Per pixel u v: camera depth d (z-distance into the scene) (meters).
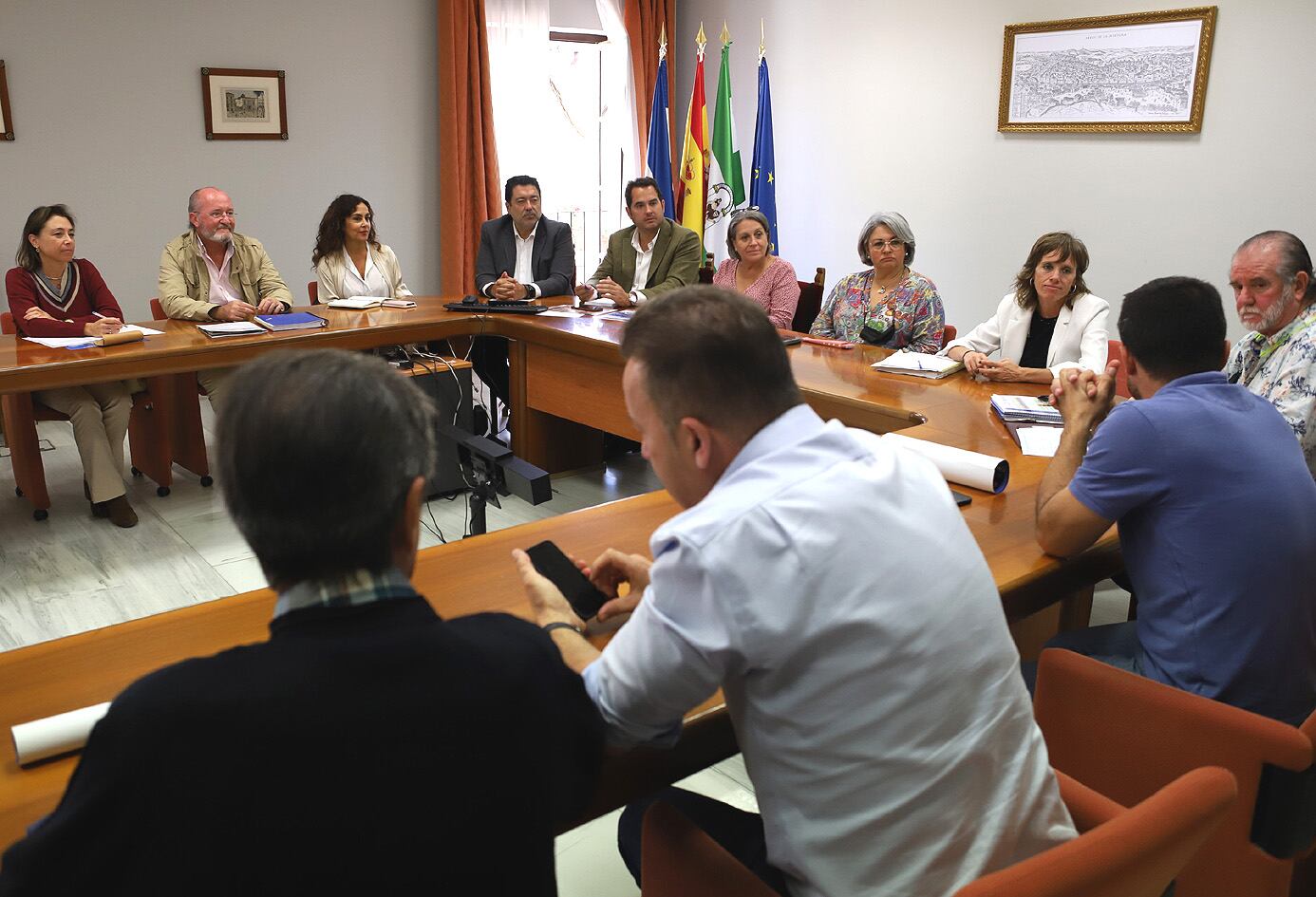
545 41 6.16
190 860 0.70
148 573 3.22
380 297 4.62
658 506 1.96
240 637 1.42
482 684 0.77
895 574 0.94
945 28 5.38
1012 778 1.01
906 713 0.95
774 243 5.89
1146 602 1.60
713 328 0.98
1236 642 1.50
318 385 0.76
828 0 5.94
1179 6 4.48
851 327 3.85
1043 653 1.57
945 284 5.67
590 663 1.10
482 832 0.77
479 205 6.08
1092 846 0.89
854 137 5.97
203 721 0.70
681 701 0.97
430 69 5.91
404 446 0.78
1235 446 1.50
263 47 5.33
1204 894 1.43
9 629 2.84
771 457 0.97
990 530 1.83
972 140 5.38
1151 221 4.77
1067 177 5.03
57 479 4.11
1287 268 2.41
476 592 1.58
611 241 4.82
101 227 5.07
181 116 5.17
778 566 0.92
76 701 1.26
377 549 0.77
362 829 0.72
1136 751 1.46
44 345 3.48
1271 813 1.35
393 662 0.74
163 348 3.42
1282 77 4.25
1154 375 1.62
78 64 4.84
